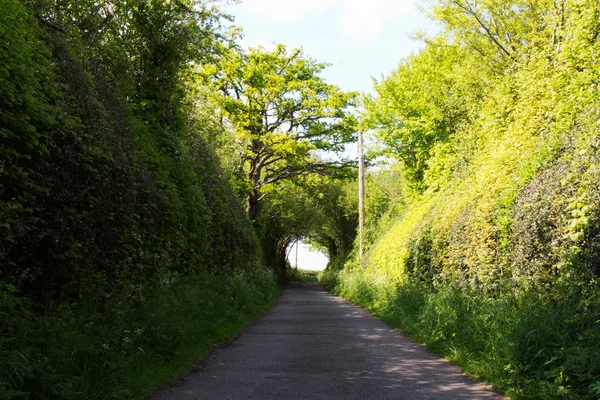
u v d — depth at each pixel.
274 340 10.16
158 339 7.55
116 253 8.55
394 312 14.68
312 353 8.57
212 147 23.09
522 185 9.68
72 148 7.03
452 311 9.74
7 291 5.39
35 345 5.16
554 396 5.32
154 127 14.66
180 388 5.97
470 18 20.00
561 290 6.90
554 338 6.20
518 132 12.01
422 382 6.41
